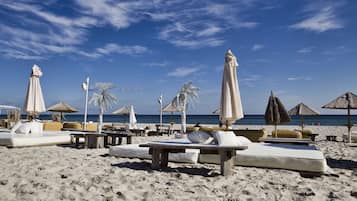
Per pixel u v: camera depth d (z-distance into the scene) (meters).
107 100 11.07
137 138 12.14
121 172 4.29
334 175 4.29
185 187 3.44
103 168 4.60
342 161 5.98
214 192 3.25
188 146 4.24
